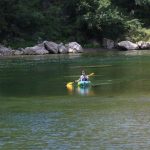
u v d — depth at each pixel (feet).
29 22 370.94
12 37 366.63
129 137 112.16
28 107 147.43
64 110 141.49
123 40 390.63
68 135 114.93
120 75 216.74
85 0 391.86
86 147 105.91
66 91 176.14
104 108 142.82
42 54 348.79
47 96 166.09
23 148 106.42
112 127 120.67
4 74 229.25
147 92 169.27
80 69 243.40
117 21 389.80
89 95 166.50
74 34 388.57
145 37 398.01
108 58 302.45
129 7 425.69
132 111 137.39
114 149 104.22
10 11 366.43
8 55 343.26
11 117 133.90
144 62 270.46
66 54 346.13
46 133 116.88
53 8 396.37
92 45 383.04
